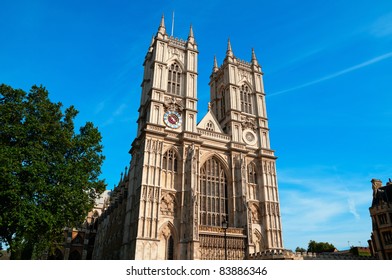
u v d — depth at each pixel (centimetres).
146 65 7838
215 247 5569
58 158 3912
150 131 6125
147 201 5584
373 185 7225
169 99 6850
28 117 3788
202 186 6431
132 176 6412
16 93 3919
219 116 8012
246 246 5825
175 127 6625
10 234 3659
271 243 6450
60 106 4384
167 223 5756
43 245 4312
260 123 7731
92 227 11412
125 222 6100
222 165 6856
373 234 6438
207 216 6188
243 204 6288
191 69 7375
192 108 6925
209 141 6875
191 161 6175
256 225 6600
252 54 8631
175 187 6103
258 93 8106
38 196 3588
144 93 7475
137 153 6638
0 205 3350
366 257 5822
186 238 5553
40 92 4141
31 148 3609
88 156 4403
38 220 3406
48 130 3988
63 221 3862
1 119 3622
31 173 3400
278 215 6800
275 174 7212
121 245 6234
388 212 6166
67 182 3850
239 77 8119
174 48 7488
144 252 5209
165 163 6219
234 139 7150
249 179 7012
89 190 4450
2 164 3250
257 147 7438
